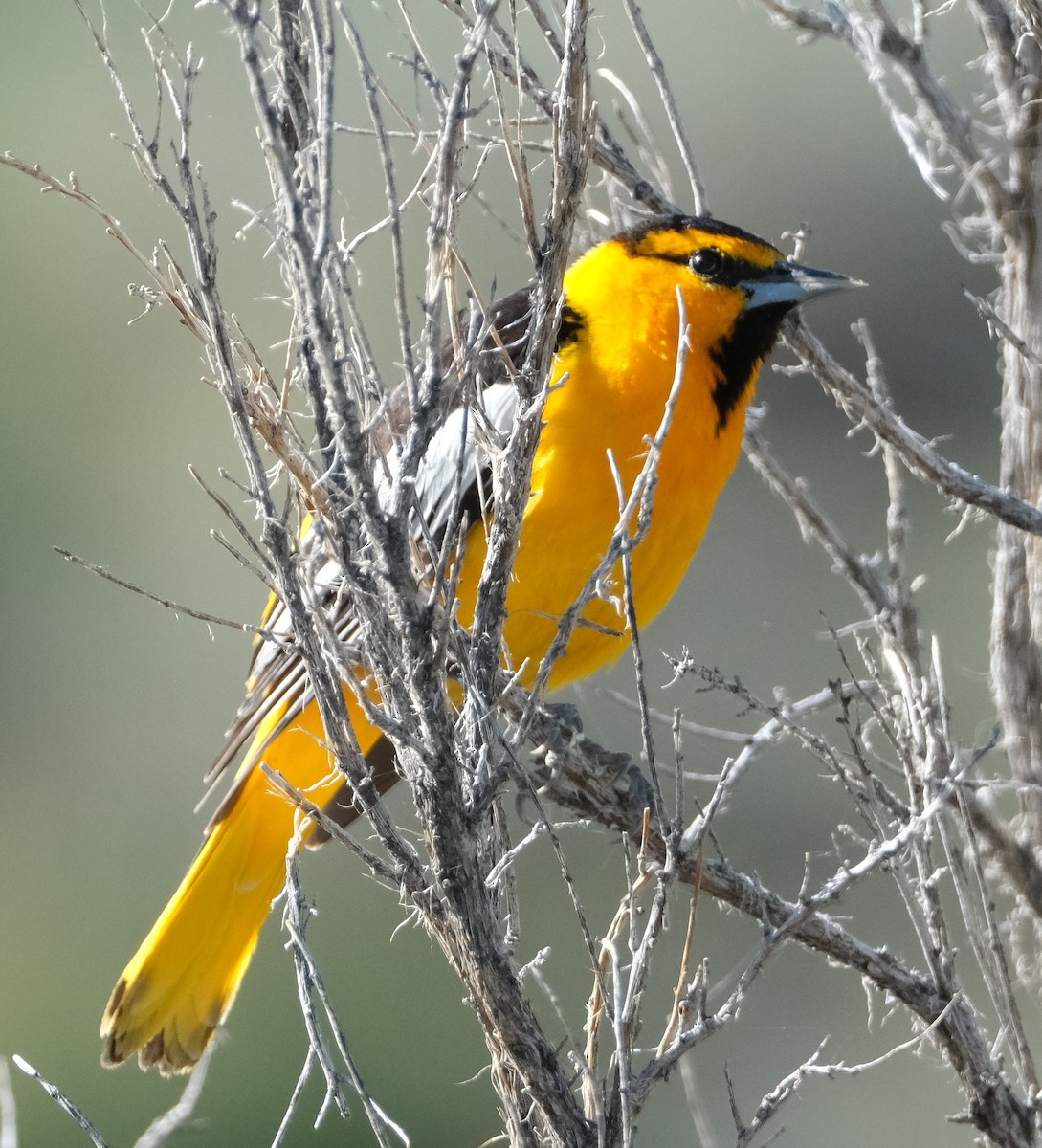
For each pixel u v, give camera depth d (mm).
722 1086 12406
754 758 7289
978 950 6938
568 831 14078
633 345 8406
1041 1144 6809
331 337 5203
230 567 19141
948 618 15703
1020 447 7734
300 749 8836
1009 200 7676
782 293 8594
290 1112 5477
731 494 16672
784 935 6086
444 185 5375
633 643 5730
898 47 7715
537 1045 5781
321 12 5051
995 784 7191
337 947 15500
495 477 5895
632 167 8695
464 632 5871
